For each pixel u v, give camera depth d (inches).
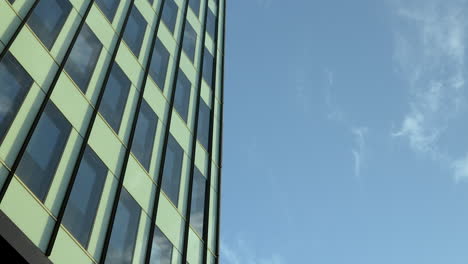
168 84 1099.3
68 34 815.1
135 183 835.4
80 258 661.3
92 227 705.6
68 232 655.1
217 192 1124.5
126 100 911.0
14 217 582.9
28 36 716.7
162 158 944.9
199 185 1055.6
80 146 737.6
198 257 948.0
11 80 655.1
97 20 917.8
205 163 1123.9
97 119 799.1
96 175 749.3
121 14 1023.0
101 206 737.6
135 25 1058.1
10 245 548.1
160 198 893.2
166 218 887.7
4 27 681.6
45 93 706.8
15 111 644.1
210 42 1449.3
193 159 1063.6
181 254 896.3
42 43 741.3
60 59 768.3
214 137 1224.8
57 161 683.4
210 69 1369.3
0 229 544.1
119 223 760.3
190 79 1219.9
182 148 1043.3
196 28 1389.0
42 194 636.7
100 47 893.2
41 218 620.4
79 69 806.5
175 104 1097.4
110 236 726.5
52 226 631.8
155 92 1024.9
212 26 1517.0
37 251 584.7
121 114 879.1
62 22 811.4
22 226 589.0
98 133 789.2
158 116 999.0
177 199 951.0
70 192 674.8
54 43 770.8
